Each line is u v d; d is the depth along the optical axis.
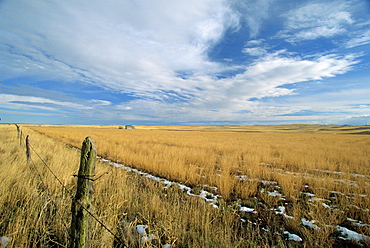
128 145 16.77
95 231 2.74
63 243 2.70
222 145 18.58
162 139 25.73
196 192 5.62
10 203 3.54
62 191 4.19
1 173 4.50
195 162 9.99
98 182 4.86
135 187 5.44
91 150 1.98
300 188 6.18
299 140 30.39
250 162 9.93
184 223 3.44
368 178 7.52
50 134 28.33
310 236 3.36
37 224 2.71
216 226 3.45
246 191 5.55
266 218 4.18
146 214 3.74
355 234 3.53
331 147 18.62
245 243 3.09
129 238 2.95
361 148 18.16
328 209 4.34
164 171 7.59
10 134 20.56
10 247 2.30
